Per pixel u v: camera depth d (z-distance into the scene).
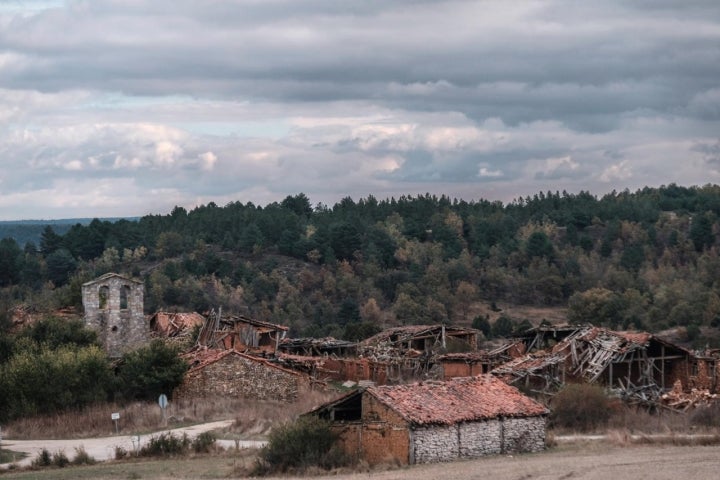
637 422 65.69
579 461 47.34
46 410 72.81
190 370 77.75
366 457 50.00
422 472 44.88
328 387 81.31
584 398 66.88
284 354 94.69
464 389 54.44
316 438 49.84
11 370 73.75
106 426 68.31
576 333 86.94
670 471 42.88
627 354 83.12
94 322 95.31
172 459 53.88
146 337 97.44
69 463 53.16
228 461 52.16
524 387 76.69
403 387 52.50
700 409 68.25
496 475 43.03
